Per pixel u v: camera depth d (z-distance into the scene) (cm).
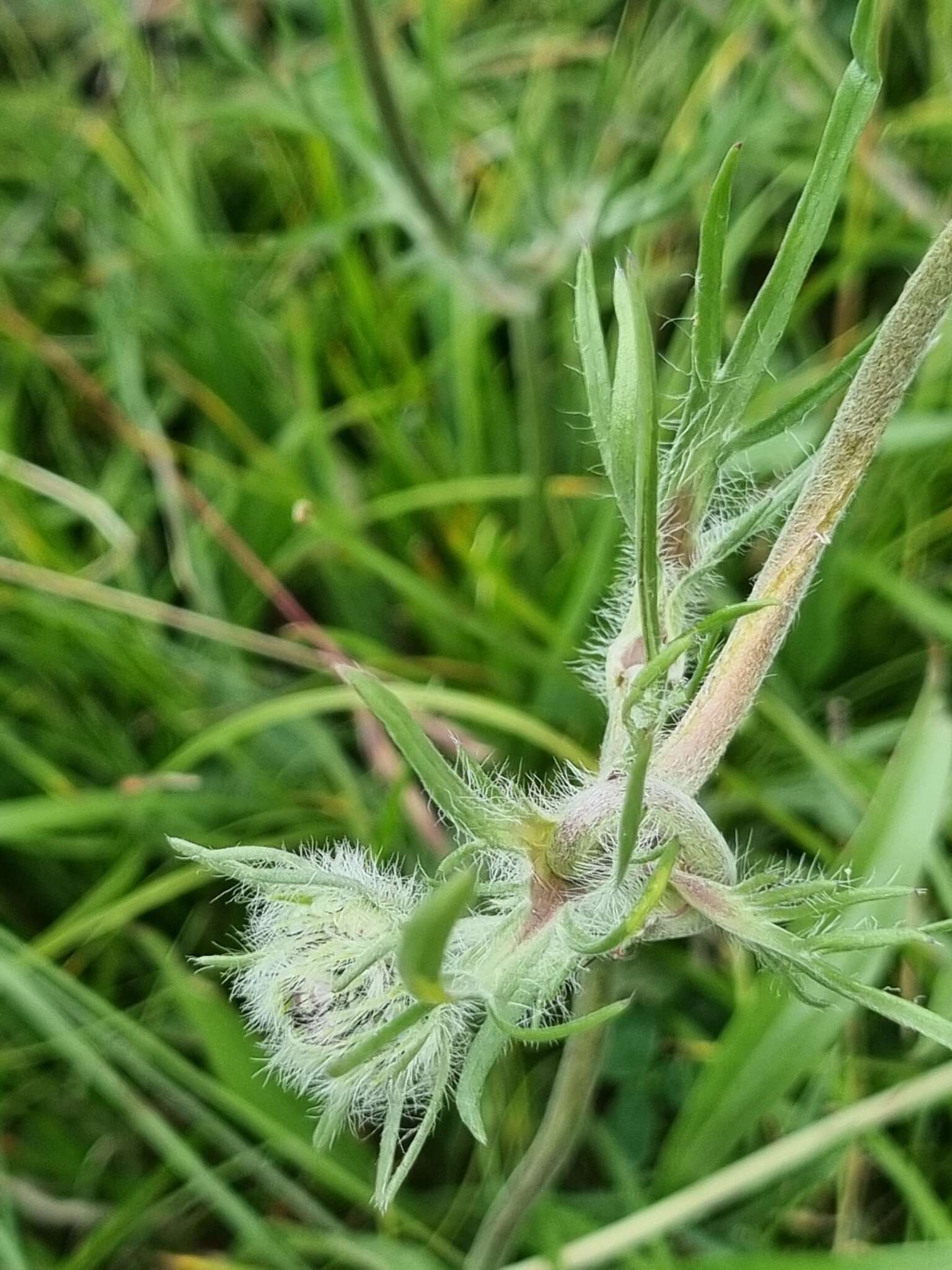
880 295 29
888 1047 22
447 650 26
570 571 26
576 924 10
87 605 26
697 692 10
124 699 26
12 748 25
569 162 31
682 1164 19
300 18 33
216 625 26
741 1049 19
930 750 19
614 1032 22
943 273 9
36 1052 23
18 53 34
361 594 27
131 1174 23
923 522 25
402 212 24
